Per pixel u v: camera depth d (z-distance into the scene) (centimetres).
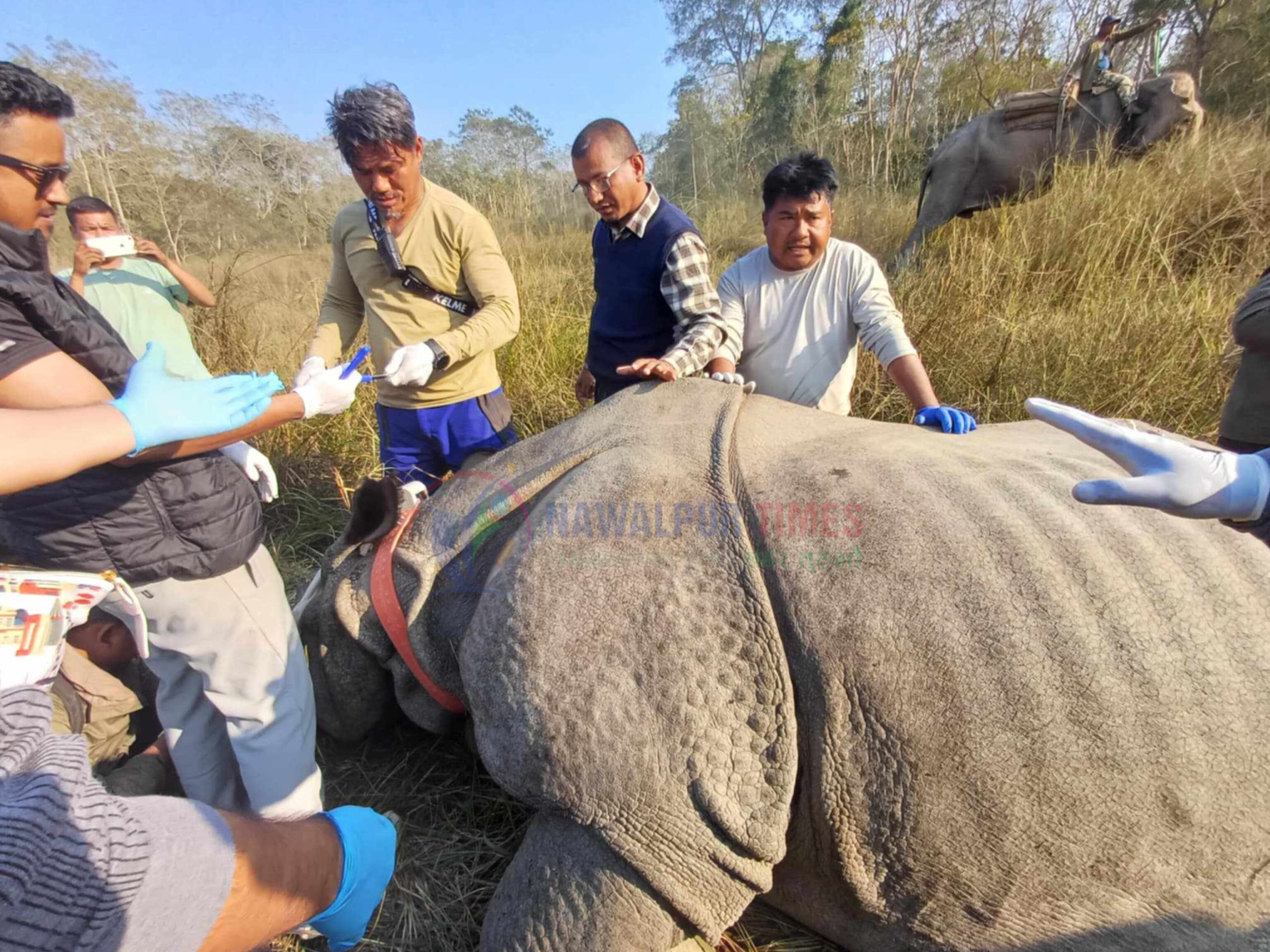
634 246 310
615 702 172
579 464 224
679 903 170
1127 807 155
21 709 125
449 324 326
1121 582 169
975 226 763
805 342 317
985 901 164
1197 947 155
